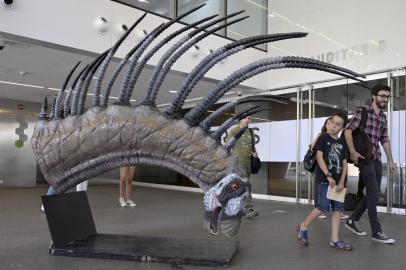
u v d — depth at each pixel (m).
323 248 4.22
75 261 3.54
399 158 7.50
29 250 3.92
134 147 2.83
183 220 5.99
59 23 6.35
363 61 7.98
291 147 9.44
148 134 2.78
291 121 9.47
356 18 8.13
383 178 7.64
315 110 9.00
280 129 9.70
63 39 6.39
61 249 3.71
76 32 6.54
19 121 13.02
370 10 7.91
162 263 3.51
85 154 2.90
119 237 4.25
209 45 8.53
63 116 3.06
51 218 3.82
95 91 2.91
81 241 4.03
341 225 5.65
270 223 5.83
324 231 5.20
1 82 9.91
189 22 8.02
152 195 10.23
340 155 4.23
